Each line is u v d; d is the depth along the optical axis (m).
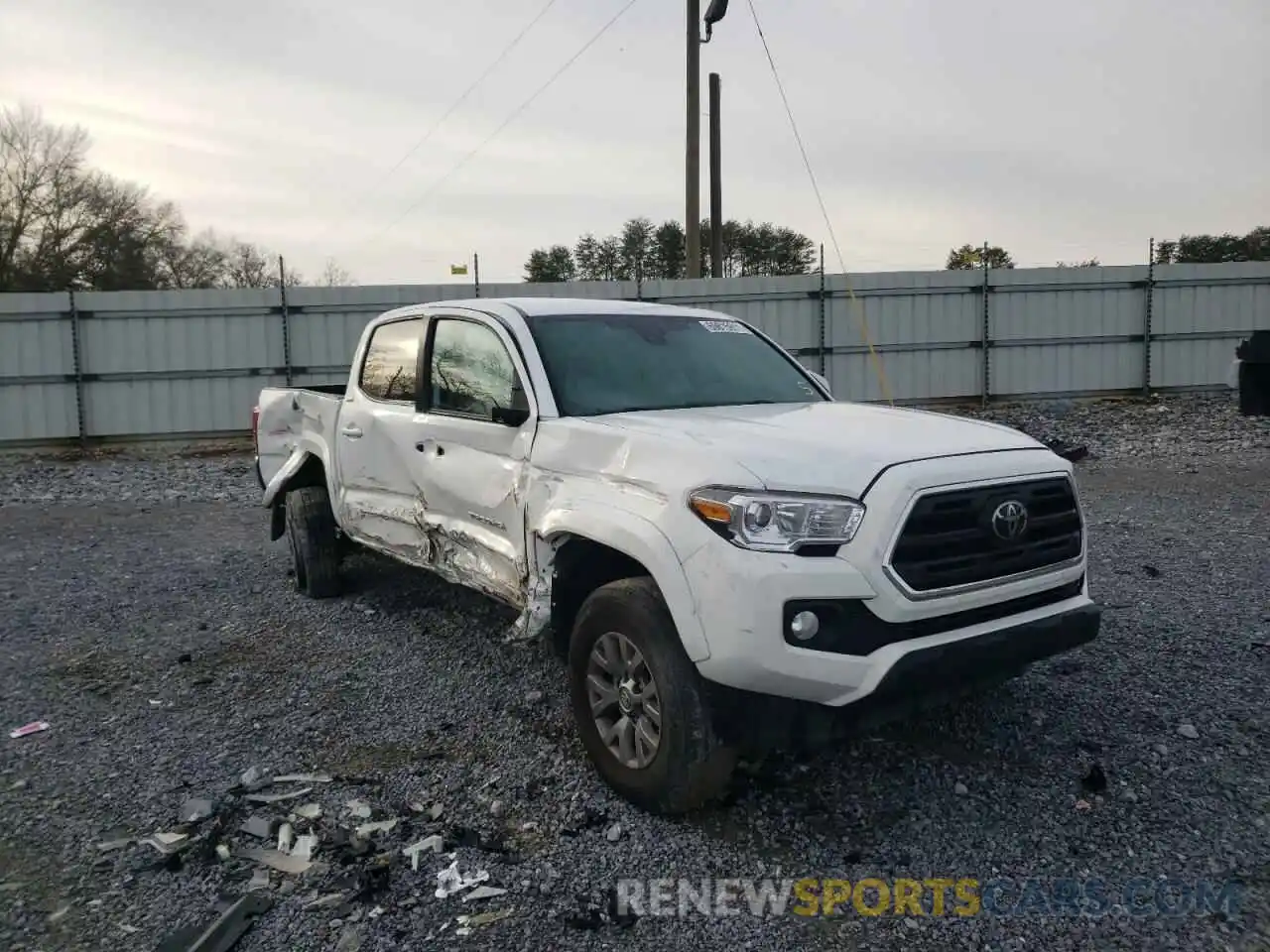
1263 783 3.78
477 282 18.59
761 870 3.29
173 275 44.44
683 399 4.65
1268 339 16.64
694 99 19.08
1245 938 2.88
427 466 5.05
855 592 3.22
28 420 17.75
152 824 3.62
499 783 3.92
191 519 10.79
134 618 6.43
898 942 2.90
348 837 3.49
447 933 2.94
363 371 6.06
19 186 37.97
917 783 3.87
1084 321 20.27
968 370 20.12
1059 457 3.86
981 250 20.17
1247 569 6.91
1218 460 12.95
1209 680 4.81
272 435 7.30
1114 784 3.82
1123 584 6.59
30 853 3.43
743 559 3.22
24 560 8.45
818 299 19.47
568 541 3.98
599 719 3.84
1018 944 2.88
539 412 4.31
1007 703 4.59
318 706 4.79
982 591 3.45
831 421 4.09
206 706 4.82
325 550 6.71
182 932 2.95
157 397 18.16
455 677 5.16
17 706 4.83
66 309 17.67
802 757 4.10
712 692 3.38
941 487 3.38
